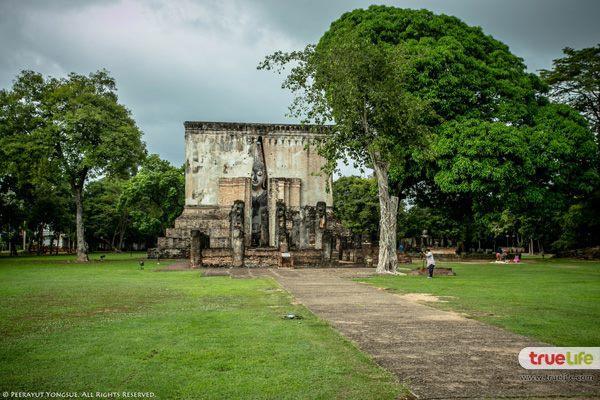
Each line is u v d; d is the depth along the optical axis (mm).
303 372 6309
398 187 32719
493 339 8211
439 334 8602
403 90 24500
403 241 56812
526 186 29984
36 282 18984
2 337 8438
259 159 41750
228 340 8109
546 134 29656
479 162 27781
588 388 5766
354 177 55531
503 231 56406
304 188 44125
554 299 13352
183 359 6941
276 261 29719
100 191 69688
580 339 8195
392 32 32469
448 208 39094
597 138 39938
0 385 5871
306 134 44594
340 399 5348
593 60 38875
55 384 5898
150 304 12547
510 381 6000
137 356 7121
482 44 34062
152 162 55688
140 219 53906
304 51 23672
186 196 42938
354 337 8336
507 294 14523
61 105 36281
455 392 5590
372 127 24281
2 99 35438
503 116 30344
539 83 34906
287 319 10102
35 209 50688
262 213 41188
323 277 21109
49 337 8430
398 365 6648
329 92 23562
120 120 37562
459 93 29562
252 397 5422
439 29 32906
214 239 40312
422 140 23828
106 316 10625
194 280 19828
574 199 39906
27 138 34844
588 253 39938
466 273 23828
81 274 23453
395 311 11164
